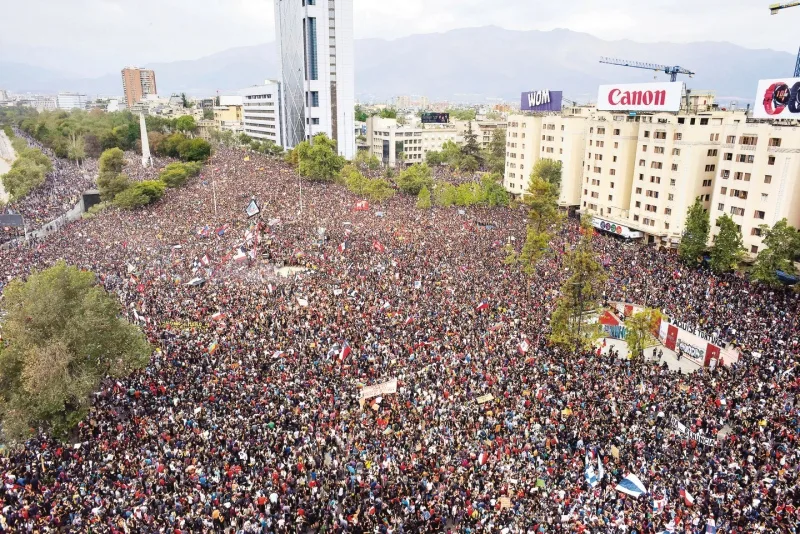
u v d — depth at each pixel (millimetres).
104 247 77688
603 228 102250
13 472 32250
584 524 27844
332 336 48750
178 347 47156
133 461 32781
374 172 166750
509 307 56750
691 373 46156
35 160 147125
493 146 174000
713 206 82562
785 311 57781
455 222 96438
